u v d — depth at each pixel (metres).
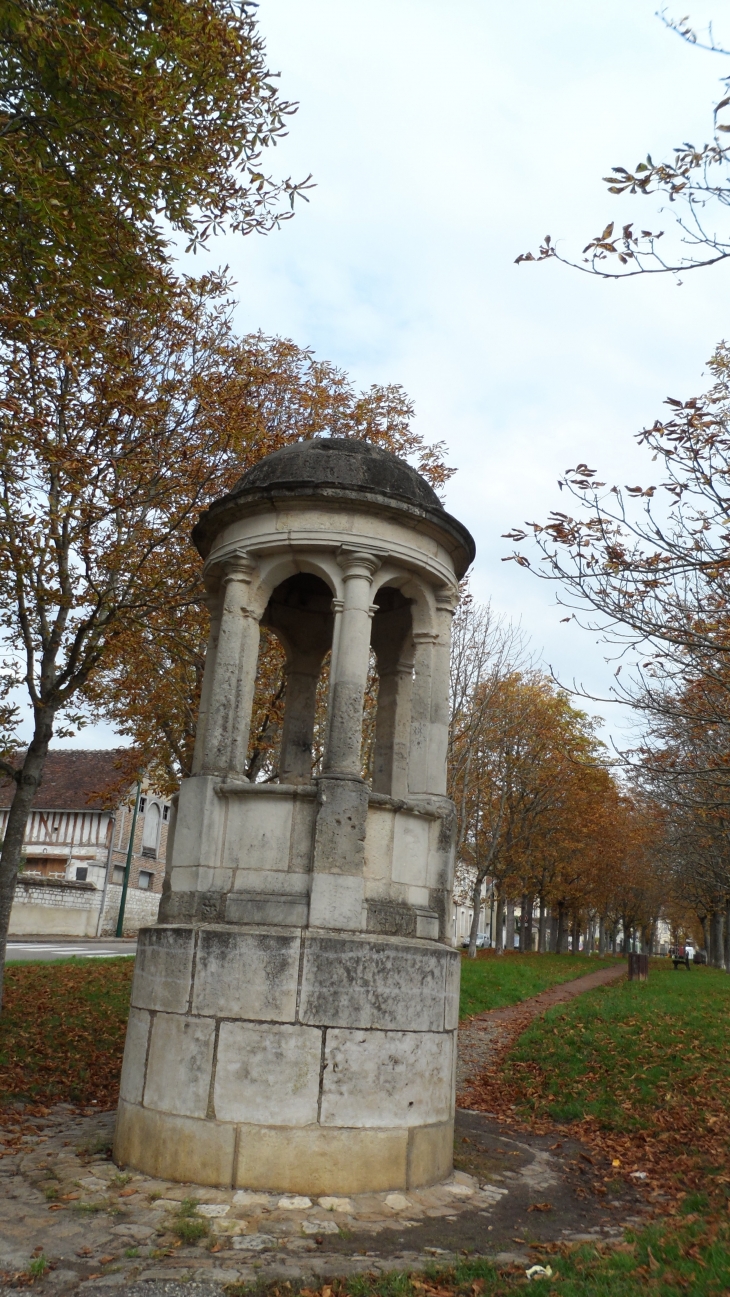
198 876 8.34
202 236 10.60
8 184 9.10
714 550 9.43
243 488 9.07
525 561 9.96
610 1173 8.69
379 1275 5.65
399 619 10.96
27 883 38.34
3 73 8.93
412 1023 7.83
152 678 16.12
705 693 11.90
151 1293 5.27
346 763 8.34
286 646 11.48
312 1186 7.12
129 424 13.18
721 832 17.06
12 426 11.01
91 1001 15.14
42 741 13.00
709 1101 10.87
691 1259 5.88
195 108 9.75
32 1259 5.62
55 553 12.16
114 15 8.95
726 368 11.88
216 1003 7.53
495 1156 9.04
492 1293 5.47
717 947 49.16
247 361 15.03
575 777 38.66
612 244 6.99
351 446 9.55
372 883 8.48
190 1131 7.29
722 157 6.57
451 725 28.08
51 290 9.59
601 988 24.97
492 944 71.88
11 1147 8.14
